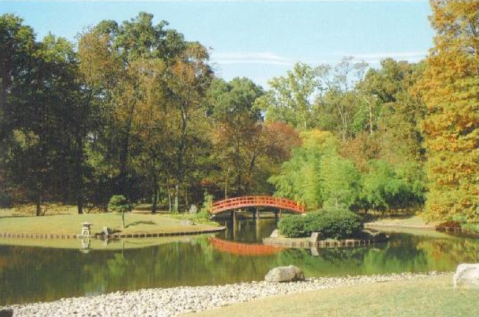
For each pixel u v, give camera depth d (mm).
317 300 16594
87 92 56000
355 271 26484
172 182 60312
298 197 56188
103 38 56594
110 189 56656
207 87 62938
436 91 27547
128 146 59156
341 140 75125
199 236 44156
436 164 28500
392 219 53094
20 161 50688
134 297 20344
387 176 54188
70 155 53375
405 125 55875
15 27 49531
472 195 26922
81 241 40344
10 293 21953
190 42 69750
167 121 58562
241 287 22125
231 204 52938
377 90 73688
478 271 16266
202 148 61750
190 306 18328
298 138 69625
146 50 67062
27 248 36188
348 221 38031
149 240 41250
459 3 26578
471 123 26562
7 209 58594
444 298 14844
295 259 31141
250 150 64250
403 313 13695
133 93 57062
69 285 23688
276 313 15289
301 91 85812
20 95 48719
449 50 27156
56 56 52375
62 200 55344
